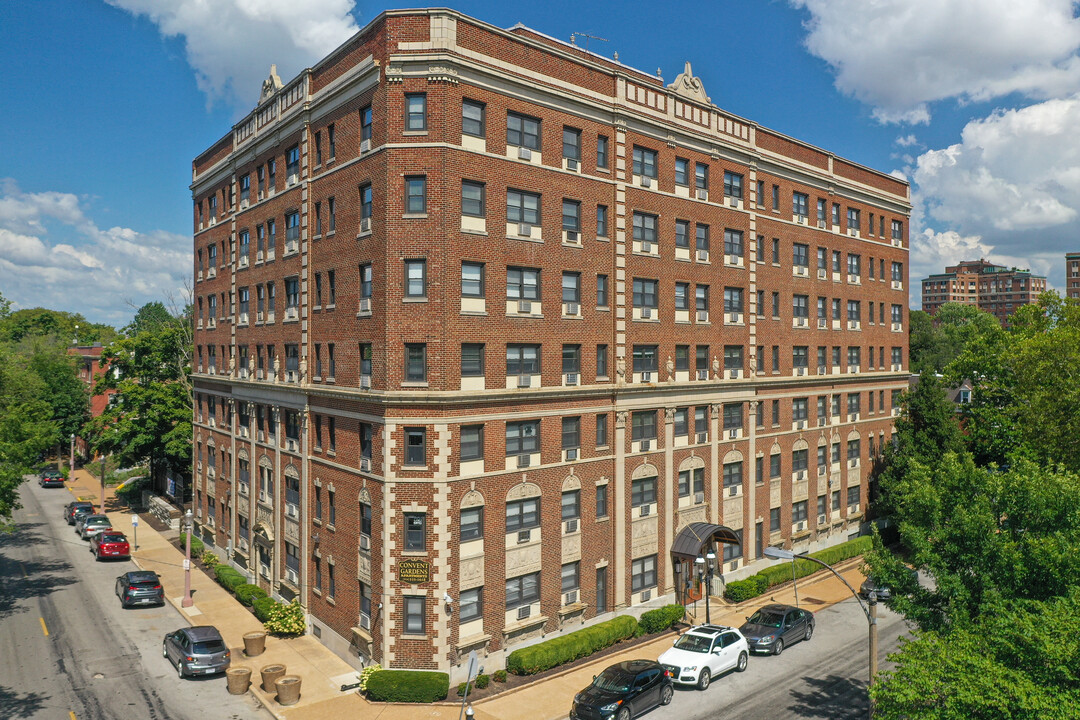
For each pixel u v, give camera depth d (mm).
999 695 15609
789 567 42656
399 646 27828
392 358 28391
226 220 46156
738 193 41688
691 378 38625
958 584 21781
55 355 82750
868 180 53688
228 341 45906
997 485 23031
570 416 32719
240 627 34531
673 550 36281
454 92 28672
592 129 33625
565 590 32406
